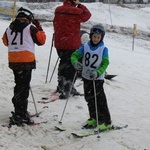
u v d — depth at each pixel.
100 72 6.36
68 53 8.38
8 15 23.08
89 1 39.38
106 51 6.48
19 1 36.31
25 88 6.60
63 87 8.44
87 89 6.65
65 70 8.47
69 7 8.26
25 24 6.54
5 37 6.65
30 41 6.53
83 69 6.61
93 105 6.65
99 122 6.67
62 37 8.34
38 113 7.23
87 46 6.57
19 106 6.55
